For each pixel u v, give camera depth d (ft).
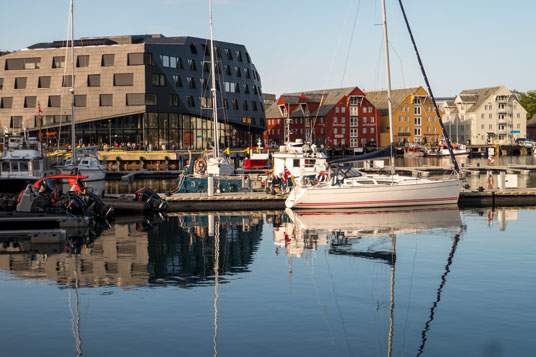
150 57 274.77
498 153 403.95
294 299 55.88
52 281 62.85
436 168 217.36
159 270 67.77
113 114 272.92
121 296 57.06
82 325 48.85
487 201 123.75
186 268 68.74
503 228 93.86
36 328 48.19
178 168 257.34
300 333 46.85
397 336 46.14
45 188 110.11
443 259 71.72
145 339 45.62
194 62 295.07
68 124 275.80
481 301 54.34
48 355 42.70
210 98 301.02
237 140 327.47
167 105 278.26
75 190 109.09
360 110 410.93
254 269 68.13
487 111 468.34
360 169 181.37
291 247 80.64
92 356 42.47
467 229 93.15
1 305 54.34
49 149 242.17
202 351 43.34
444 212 112.57
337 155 382.63
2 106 282.56
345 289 59.11
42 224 98.32
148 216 113.09
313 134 406.82
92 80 275.18
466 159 329.52
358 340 45.42
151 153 254.47
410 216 107.34
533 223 98.94
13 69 284.00
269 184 134.21
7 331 47.62
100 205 108.27
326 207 114.62
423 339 45.47
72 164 167.84
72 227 97.55
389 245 80.94
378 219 104.12
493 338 45.34
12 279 63.72
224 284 61.46
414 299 55.42
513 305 53.01
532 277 62.44
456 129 473.26
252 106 337.11
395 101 434.30
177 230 95.66
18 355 42.73
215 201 122.31
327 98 419.33
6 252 77.87
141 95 271.90
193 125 293.84
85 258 74.08
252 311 52.29
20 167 130.41
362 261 71.36
